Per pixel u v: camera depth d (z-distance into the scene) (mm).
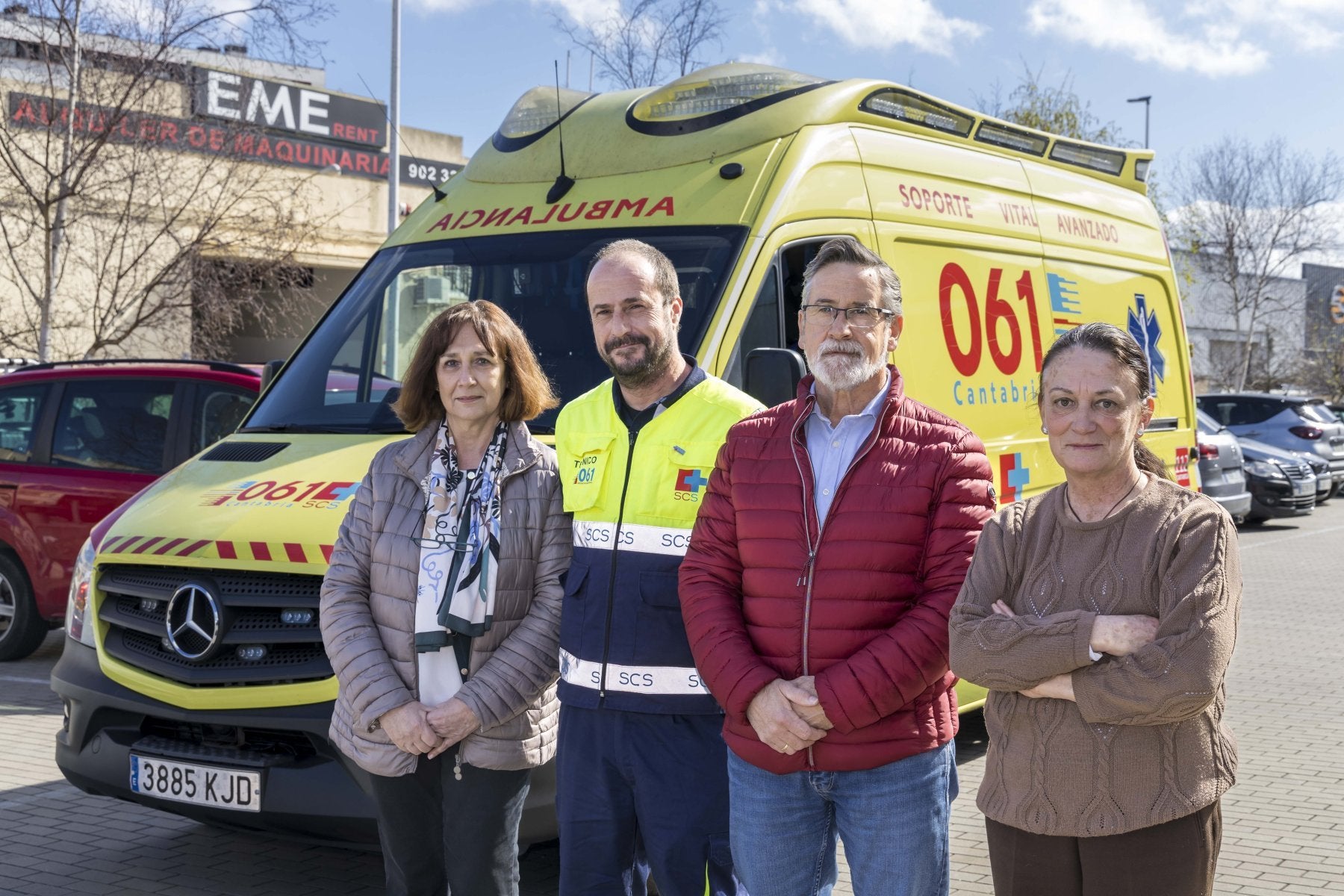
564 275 5254
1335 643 9742
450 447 3719
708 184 5328
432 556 3594
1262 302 40031
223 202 16406
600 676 3426
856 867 3135
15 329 15297
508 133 6016
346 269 23953
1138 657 2617
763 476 3182
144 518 4738
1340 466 21891
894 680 2955
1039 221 6953
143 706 4410
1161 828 2686
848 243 3193
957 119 6629
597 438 3549
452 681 3574
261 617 4359
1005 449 6320
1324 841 5395
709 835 3422
